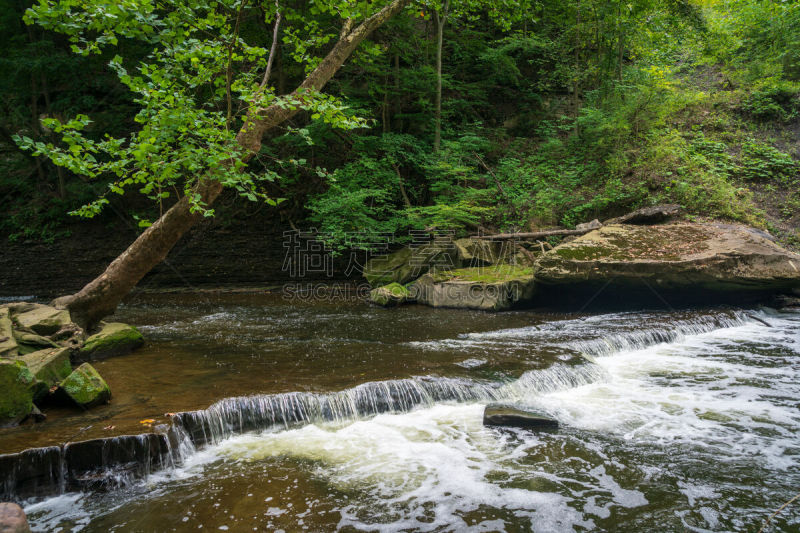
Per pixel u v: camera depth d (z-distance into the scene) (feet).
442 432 15.14
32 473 11.24
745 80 49.85
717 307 32.04
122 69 15.84
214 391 16.30
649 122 44.60
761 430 15.12
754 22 51.55
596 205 40.91
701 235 32.81
